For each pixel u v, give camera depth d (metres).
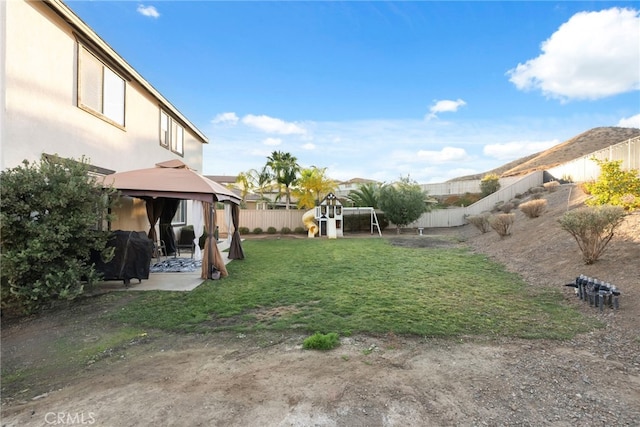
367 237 20.05
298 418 2.51
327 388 2.96
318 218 21.25
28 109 6.37
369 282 7.33
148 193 7.98
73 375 3.44
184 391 2.96
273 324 4.77
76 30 7.73
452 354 3.70
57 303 5.93
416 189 22.55
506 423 2.46
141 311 5.52
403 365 3.43
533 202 14.76
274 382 3.09
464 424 2.44
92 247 6.21
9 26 5.95
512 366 3.39
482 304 5.57
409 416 2.54
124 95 10.23
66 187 5.48
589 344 3.94
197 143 18.73
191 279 7.92
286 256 11.75
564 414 2.56
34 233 5.30
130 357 3.84
